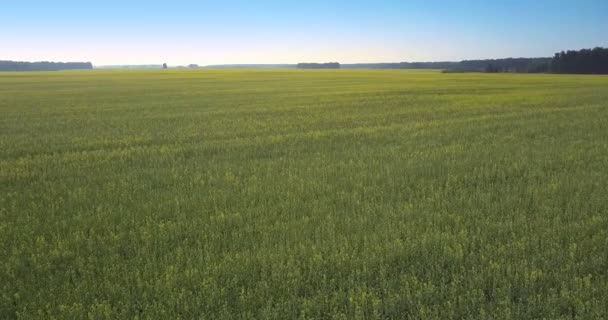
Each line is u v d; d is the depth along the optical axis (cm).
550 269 579
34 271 601
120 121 2300
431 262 595
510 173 1070
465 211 789
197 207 852
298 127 1973
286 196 909
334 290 547
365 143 1557
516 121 2036
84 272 587
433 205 830
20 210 848
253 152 1419
